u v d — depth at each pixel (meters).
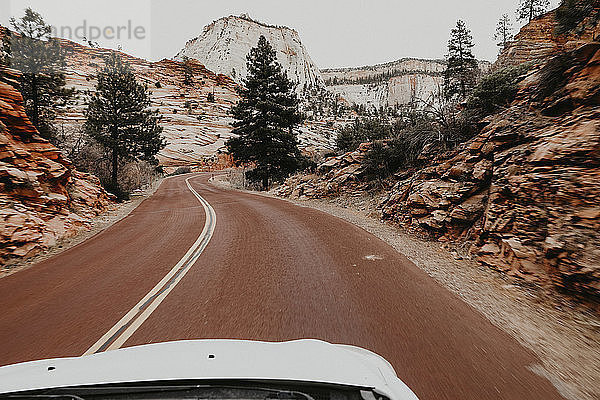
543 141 7.29
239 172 45.34
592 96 7.61
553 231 5.63
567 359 3.47
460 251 7.63
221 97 153.12
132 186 33.22
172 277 6.48
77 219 12.80
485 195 8.43
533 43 20.31
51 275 7.00
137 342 3.98
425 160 13.71
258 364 2.07
